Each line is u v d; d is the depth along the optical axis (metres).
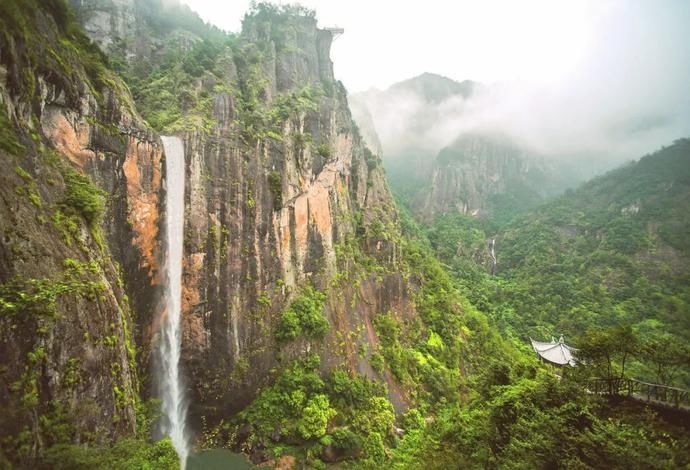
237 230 30.48
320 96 45.66
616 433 13.66
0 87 15.23
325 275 38.44
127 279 23.62
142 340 24.20
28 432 11.79
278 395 29.69
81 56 22.59
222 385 28.27
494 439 18.20
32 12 18.45
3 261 12.91
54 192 17.42
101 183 22.14
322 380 32.38
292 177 36.22
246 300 30.41
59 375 13.76
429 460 20.88
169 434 25.50
